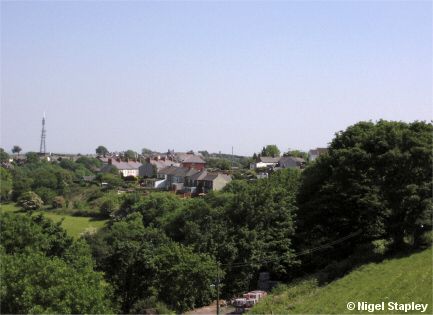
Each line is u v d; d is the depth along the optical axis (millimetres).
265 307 33906
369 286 31125
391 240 41906
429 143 38562
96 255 54219
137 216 66312
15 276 27469
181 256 37688
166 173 124688
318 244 45688
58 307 25438
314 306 30656
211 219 48250
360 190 42375
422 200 37250
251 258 42375
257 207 46344
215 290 40031
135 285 38812
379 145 41656
